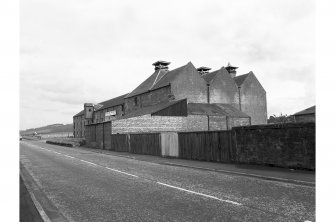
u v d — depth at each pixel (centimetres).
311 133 1264
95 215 700
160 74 5528
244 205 752
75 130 9362
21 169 1620
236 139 1680
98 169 1583
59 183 1153
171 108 3916
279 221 618
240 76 5809
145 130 3716
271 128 1459
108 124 3675
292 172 1258
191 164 1727
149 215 685
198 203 782
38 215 689
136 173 1402
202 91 4953
